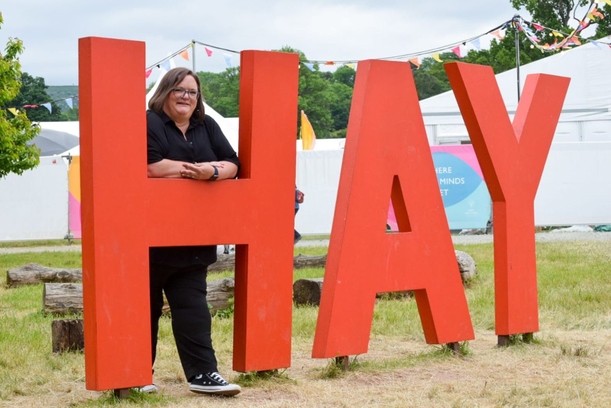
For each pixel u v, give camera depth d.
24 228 20.81
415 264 5.87
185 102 4.95
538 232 20.97
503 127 6.38
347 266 5.54
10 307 9.45
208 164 4.94
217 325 7.71
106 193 4.62
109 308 4.62
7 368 5.80
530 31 14.08
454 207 20.25
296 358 6.26
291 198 5.29
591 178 20.42
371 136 5.66
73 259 16.28
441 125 22.14
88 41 4.58
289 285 5.30
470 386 5.09
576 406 4.52
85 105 4.62
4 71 15.54
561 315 8.00
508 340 6.46
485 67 6.30
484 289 9.90
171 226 4.83
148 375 4.76
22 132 16.28
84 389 5.14
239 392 4.87
